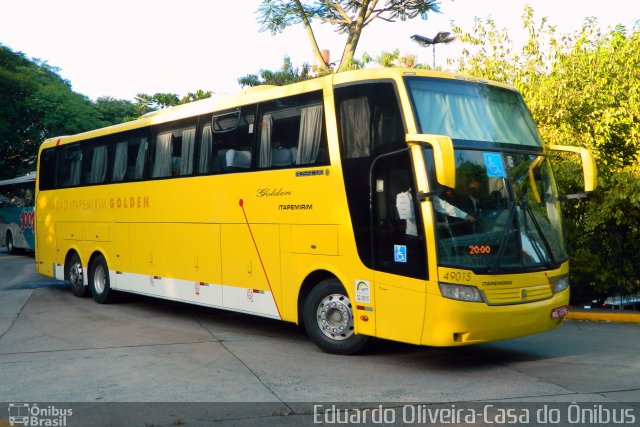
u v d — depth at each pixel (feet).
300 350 29.40
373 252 26.09
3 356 28.96
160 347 30.27
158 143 38.99
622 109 41.24
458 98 26.66
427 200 24.16
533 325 25.20
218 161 34.06
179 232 36.65
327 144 28.02
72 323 37.29
